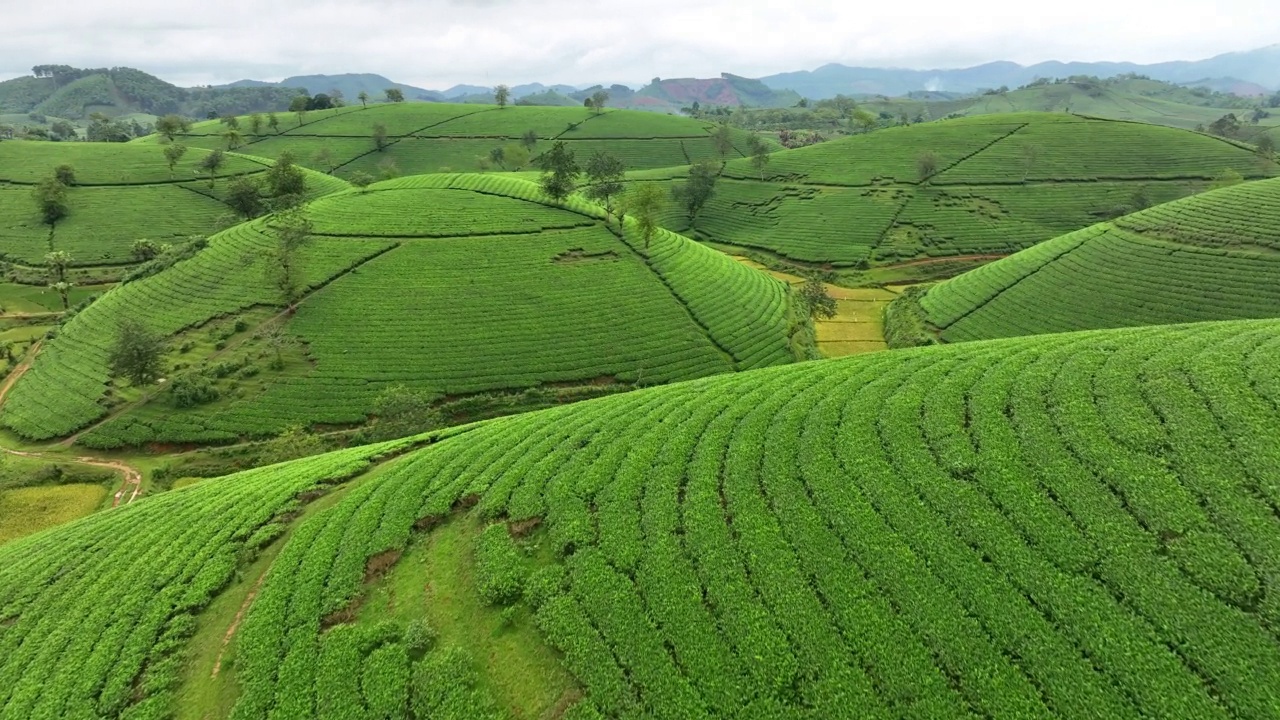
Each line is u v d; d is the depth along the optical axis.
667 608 24.48
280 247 75.88
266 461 52.56
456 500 34.16
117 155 146.50
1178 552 22.77
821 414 36.09
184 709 24.33
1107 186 134.12
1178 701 18.34
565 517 30.75
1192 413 28.88
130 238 113.56
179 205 127.75
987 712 19.19
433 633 25.30
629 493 31.88
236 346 68.06
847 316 93.62
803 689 20.69
